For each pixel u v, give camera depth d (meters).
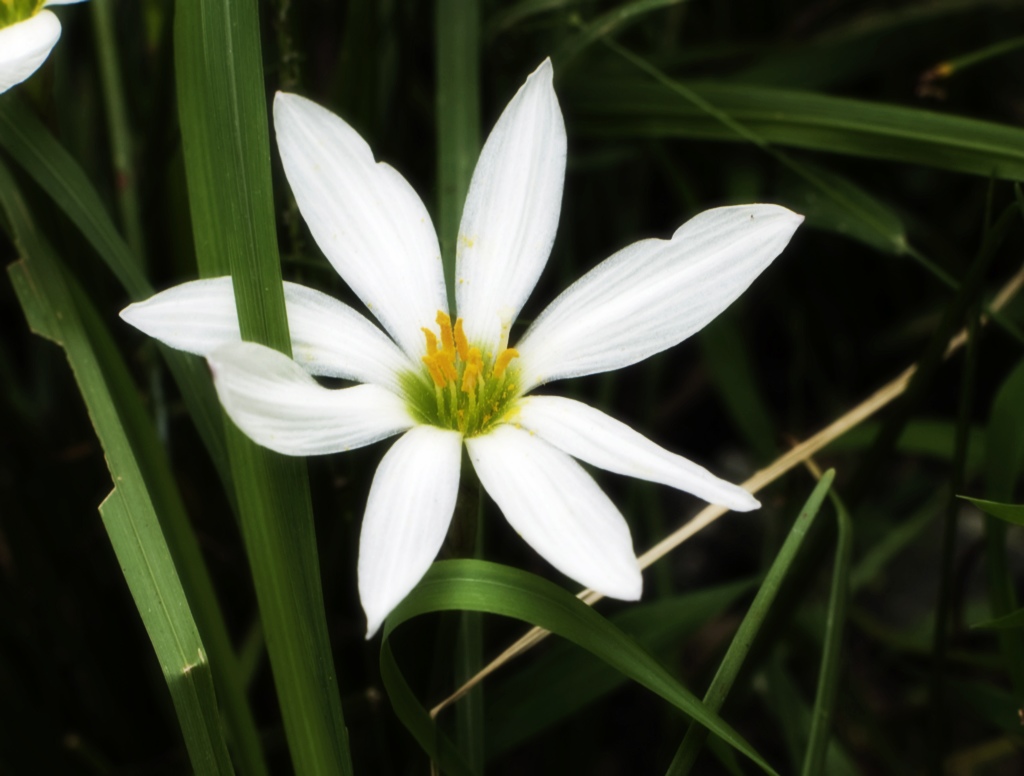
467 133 0.42
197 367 0.39
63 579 0.43
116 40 0.42
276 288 0.37
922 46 0.46
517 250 0.38
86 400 0.38
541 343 0.38
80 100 0.46
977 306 0.39
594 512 0.36
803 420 0.50
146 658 0.44
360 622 0.42
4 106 0.39
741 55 0.46
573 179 0.46
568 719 0.43
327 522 0.41
